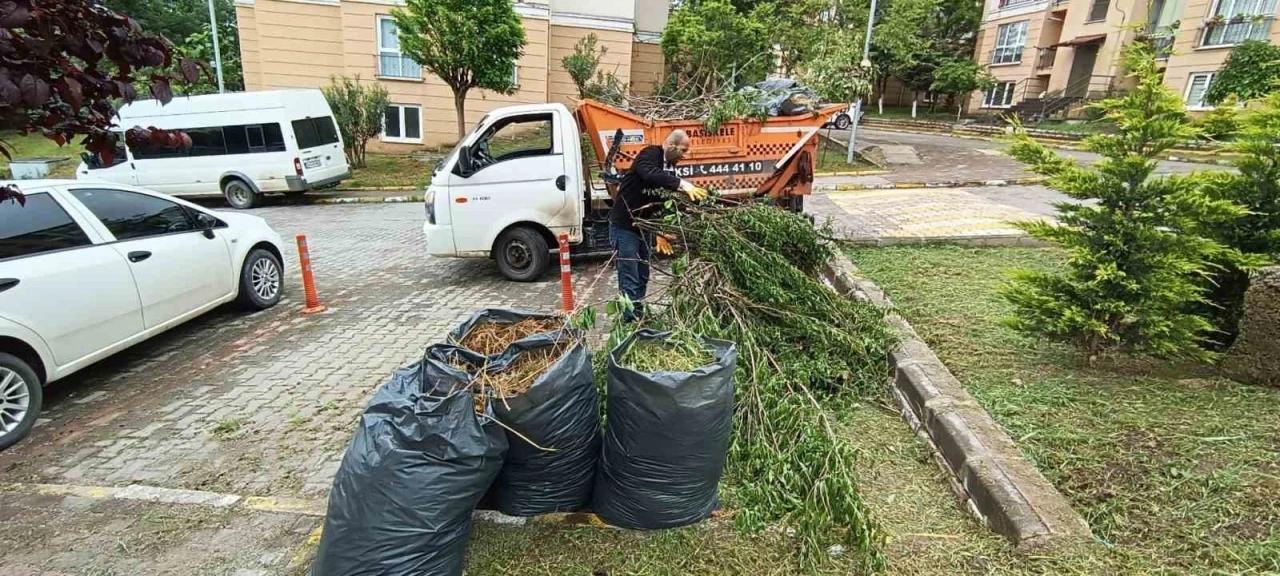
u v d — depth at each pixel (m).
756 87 8.62
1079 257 3.82
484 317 3.22
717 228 4.31
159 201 5.57
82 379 5.01
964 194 12.16
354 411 4.39
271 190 14.72
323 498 3.34
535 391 2.57
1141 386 3.81
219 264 5.99
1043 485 2.83
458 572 2.51
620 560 2.66
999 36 31.08
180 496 3.34
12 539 3.01
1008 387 3.92
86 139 2.31
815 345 4.11
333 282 7.97
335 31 19.86
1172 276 3.62
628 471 2.71
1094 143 3.84
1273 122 3.81
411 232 11.48
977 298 5.69
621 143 7.38
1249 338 3.70
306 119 14.98
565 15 20.97
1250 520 2.60
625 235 5.20
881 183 14.09
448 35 15.15
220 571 2.77
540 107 7.29
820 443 2.90
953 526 2.82
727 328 3.85
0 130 2.12
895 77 33.75
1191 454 3.04
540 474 2.77
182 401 4.59
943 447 3.32
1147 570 2.40
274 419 4.28
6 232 4.22
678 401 2.52
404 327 6.16
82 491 3.41
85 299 4.54
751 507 2.79
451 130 20.72
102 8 2.10
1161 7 21.92
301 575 2.72
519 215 7.35
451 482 2.34
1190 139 3.54
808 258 4.94
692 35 18.88
